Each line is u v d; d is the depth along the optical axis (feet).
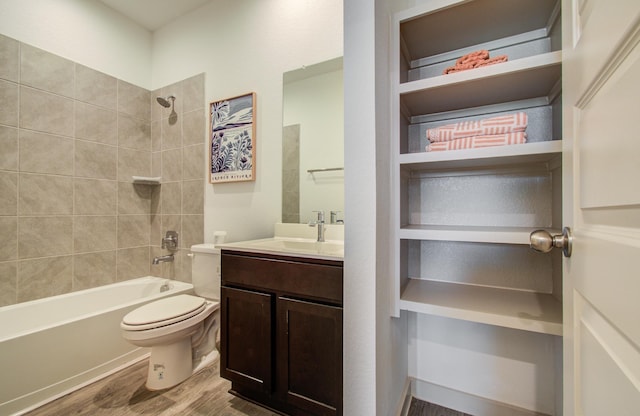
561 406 3.44
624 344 1.20
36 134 5.96
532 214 3.93
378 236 2.86
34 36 5.90
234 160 6.50
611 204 1.32
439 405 4.43
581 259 1.70
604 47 1.39
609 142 1.34
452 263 4.44
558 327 2.87
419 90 3.44
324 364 3.59
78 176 6.62
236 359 4.35
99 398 4.62
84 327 5.11
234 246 4.52
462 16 3.46
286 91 5.90
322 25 5.49
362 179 2.83
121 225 7.45
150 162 8.09
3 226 5.55
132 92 7.66
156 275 7.93
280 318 3.96
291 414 4.13
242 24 6.45
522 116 3.18
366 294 2.81
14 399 4.28
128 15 7.47
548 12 3.41
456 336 4.38
